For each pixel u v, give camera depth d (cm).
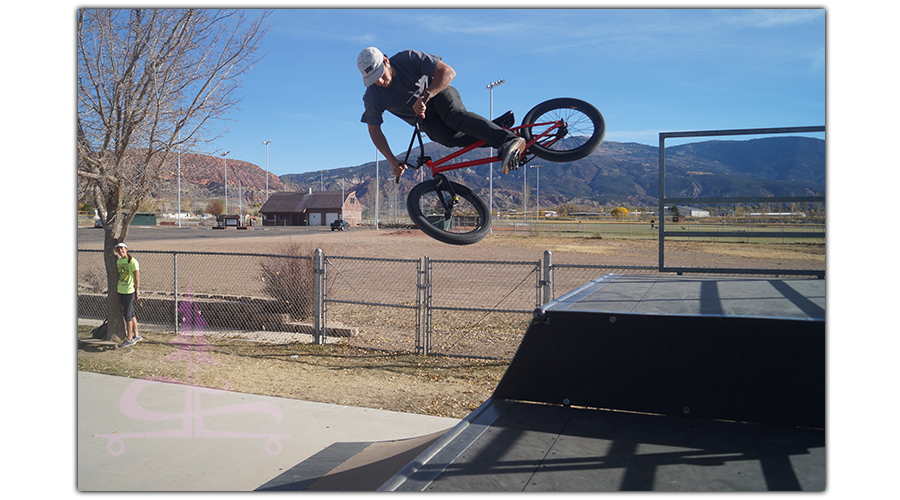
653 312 272
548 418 262
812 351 245
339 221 6219
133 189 899
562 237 4091
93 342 914
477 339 934
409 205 359
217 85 914
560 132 375
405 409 606
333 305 1245
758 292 337
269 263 1136
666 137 500
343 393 662
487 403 285
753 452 223
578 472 205
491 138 331
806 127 460
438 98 343
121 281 901
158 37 862
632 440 236
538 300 810
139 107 866
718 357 260
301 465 435
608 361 277
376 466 379
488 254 2592
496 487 193
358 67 331
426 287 853
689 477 202
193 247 2795
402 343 916
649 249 2956
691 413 262
